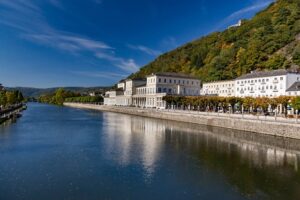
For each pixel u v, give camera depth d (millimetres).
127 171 37062
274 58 182375
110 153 47969
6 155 45656
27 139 61656
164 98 143625
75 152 48562
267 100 92938
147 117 139125
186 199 28047
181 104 141125
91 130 79688
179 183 32625
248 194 29531
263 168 39406
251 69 193750
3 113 112812
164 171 37250
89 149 51375
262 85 133000
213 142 60594
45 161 42000
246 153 49188
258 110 109000
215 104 118500
